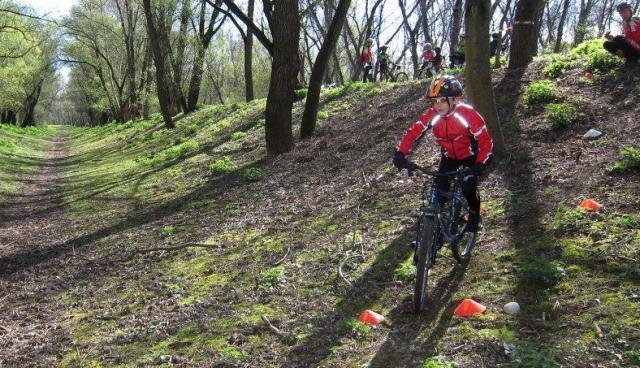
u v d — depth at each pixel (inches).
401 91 549.0
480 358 144.7
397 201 289.1
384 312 183.9
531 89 351.3
